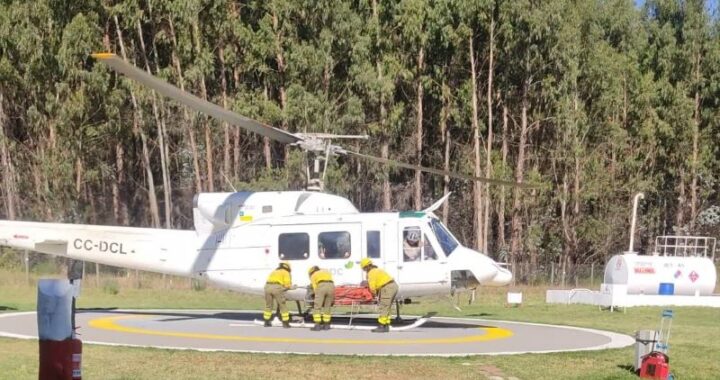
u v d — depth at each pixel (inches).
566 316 1660.9
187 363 813.9
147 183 3484.3
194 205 1226.0
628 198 3619.6
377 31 3102.9
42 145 3142.2
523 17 3061.0
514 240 3270.2
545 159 3535.9
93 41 2903.5
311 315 1214.9
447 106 3275.1
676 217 3978.8
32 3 2876.5
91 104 3036.4
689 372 862.5
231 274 1189.1
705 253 2625.5
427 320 1337.4
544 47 3154.5
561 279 2903.5
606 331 1290.6
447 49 3260.3
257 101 2997.0
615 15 3841.0
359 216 1155.9
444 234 1169.4
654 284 2012.8
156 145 3403.1
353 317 1299.2
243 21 3233.3
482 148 3398.1
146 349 906.7
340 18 3009.4
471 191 3437.5
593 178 3452.3
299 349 928.3
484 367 821.9
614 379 781.9
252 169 3243.1
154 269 1234.0
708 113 3870.6
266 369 785.6
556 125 3400.6
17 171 3294.8
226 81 3284.9
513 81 3447.3
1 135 3115.2
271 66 3240.7
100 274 2667.3
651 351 814.5
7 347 917.8
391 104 3181.6
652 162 3782.0
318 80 3041.3
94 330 1117.7
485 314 1665.8
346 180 2994.6
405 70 3097.9
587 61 3447.3
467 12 3058.6
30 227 1253.1
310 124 2906.0
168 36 3043.8
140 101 2982.3
